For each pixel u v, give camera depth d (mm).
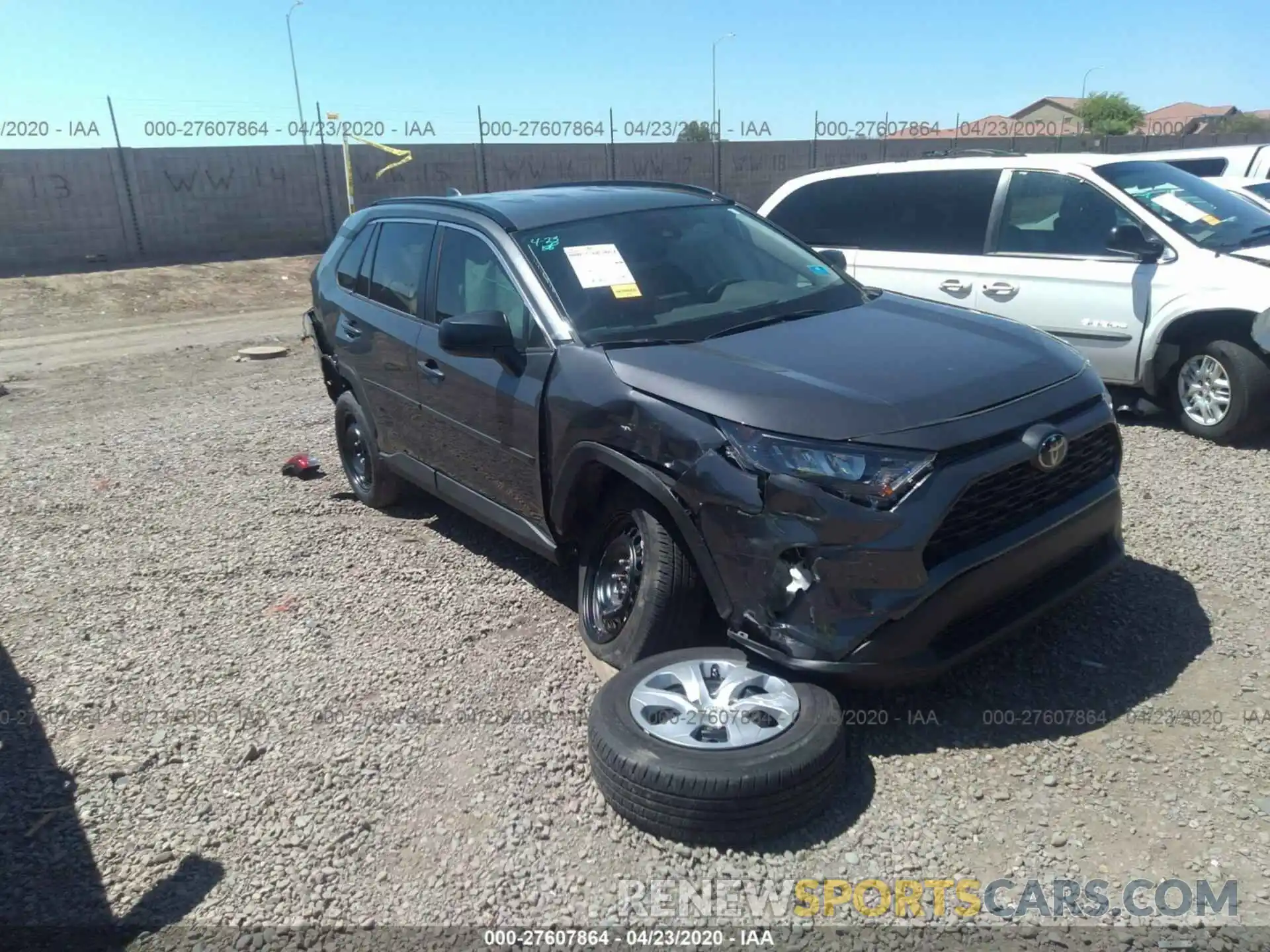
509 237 4621
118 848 3318
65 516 6695
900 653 3238
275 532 6125
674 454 3508
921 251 8023
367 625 4773
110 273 19938
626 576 4043
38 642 4863
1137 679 3807
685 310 4324
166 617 5031
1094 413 3719
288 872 3141
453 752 3689
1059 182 7355
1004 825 3094
